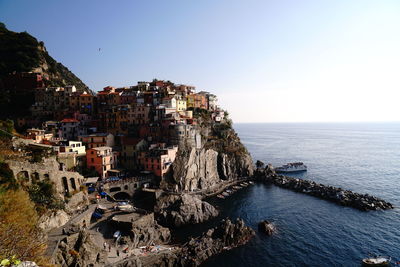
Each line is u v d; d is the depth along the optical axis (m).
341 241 69.88
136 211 73.75
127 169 106.44
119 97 143.00
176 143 114.62
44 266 29.89
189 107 158.62
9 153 61.47
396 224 79.56
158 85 171.12
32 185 56.44
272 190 119.88
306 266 58.94
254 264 59.72
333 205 97.38
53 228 52.88
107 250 56.09
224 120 165.62
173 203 89.25
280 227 78.56
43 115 128.25
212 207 89.38
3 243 22.12
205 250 62.56
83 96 139.25
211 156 124.62
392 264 59.22
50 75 167.00
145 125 123.25
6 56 150.62
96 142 108.31
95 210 71.88
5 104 127.56
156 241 67.69
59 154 84.81
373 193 111.88
